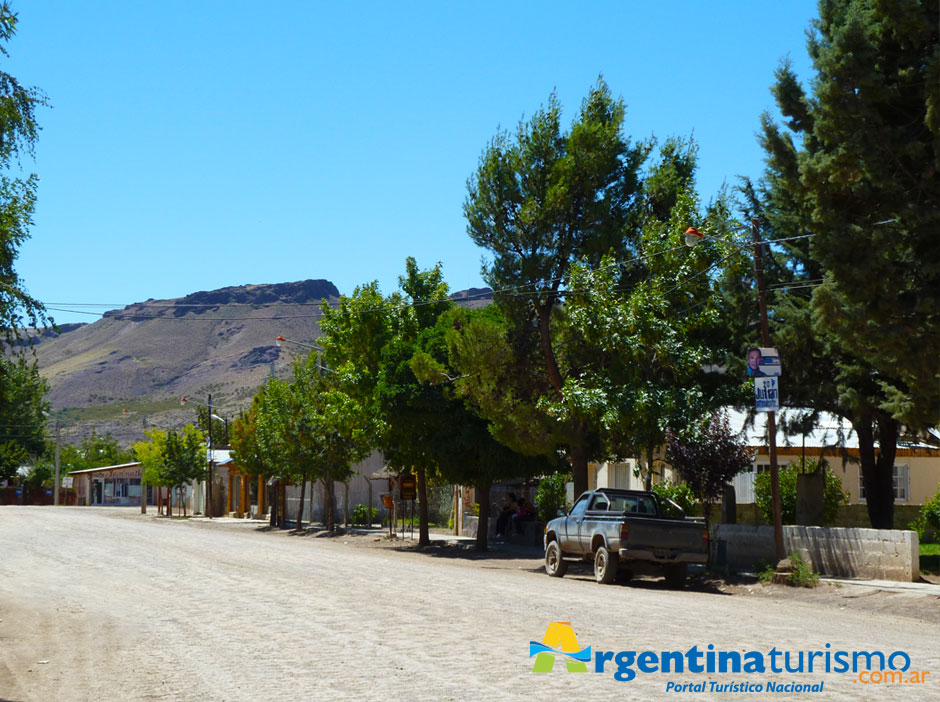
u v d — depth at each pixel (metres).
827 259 18.41
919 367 18.20
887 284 18.20
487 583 20.42
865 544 21.48
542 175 28.62
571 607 15.81
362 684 9.52
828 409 24.83
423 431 34.09
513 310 28.70
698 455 24.91
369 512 53.16
